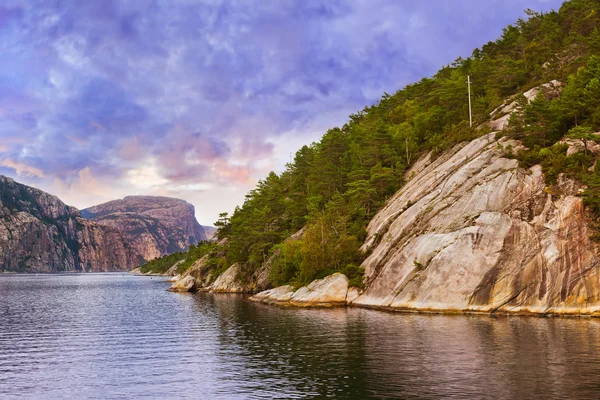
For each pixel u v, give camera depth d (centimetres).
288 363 3362
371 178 9781
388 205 8956
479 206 6625
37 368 3403
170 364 3459
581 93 7069
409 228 7500
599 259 5466
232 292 12462
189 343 4394
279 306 7988
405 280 6762
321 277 8325
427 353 3534
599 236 5516
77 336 4997
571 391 2483
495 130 8300
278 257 10494
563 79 8800
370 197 9806
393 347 3812
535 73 10131
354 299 7556
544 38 11369
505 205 6400
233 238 13400
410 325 5031
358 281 7725
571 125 7194
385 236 7988
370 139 11181
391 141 11131
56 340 4741
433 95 12156
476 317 5562
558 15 12231
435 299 6241
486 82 11069
